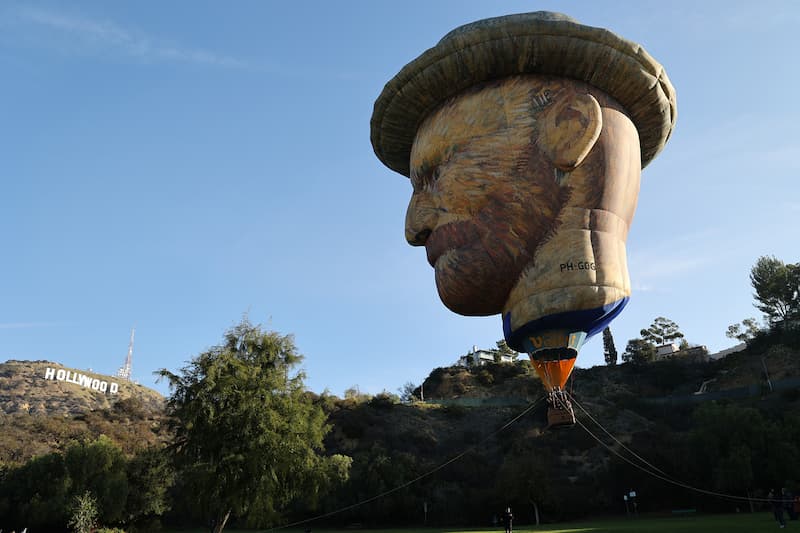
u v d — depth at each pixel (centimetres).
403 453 5378
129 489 4150
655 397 6744
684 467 4238
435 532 3328
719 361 7456
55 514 3812
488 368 8969
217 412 2412
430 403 7250
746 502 3881
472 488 4928
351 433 6138
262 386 2527
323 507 4594
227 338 2730
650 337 9181
